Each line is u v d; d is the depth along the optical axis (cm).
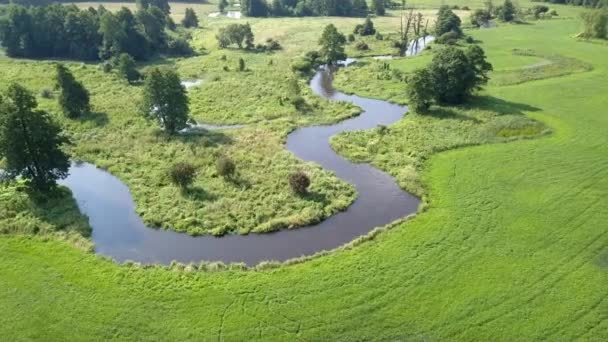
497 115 7550
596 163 5931
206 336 3462
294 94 8600
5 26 11650
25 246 4469
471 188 5444
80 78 9975
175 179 5516
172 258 4441
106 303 3759
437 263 4184
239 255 4481
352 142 6862
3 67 10675
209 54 12375
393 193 5544
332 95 9194
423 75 7744
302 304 3747
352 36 13662
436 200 5241
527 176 5662
